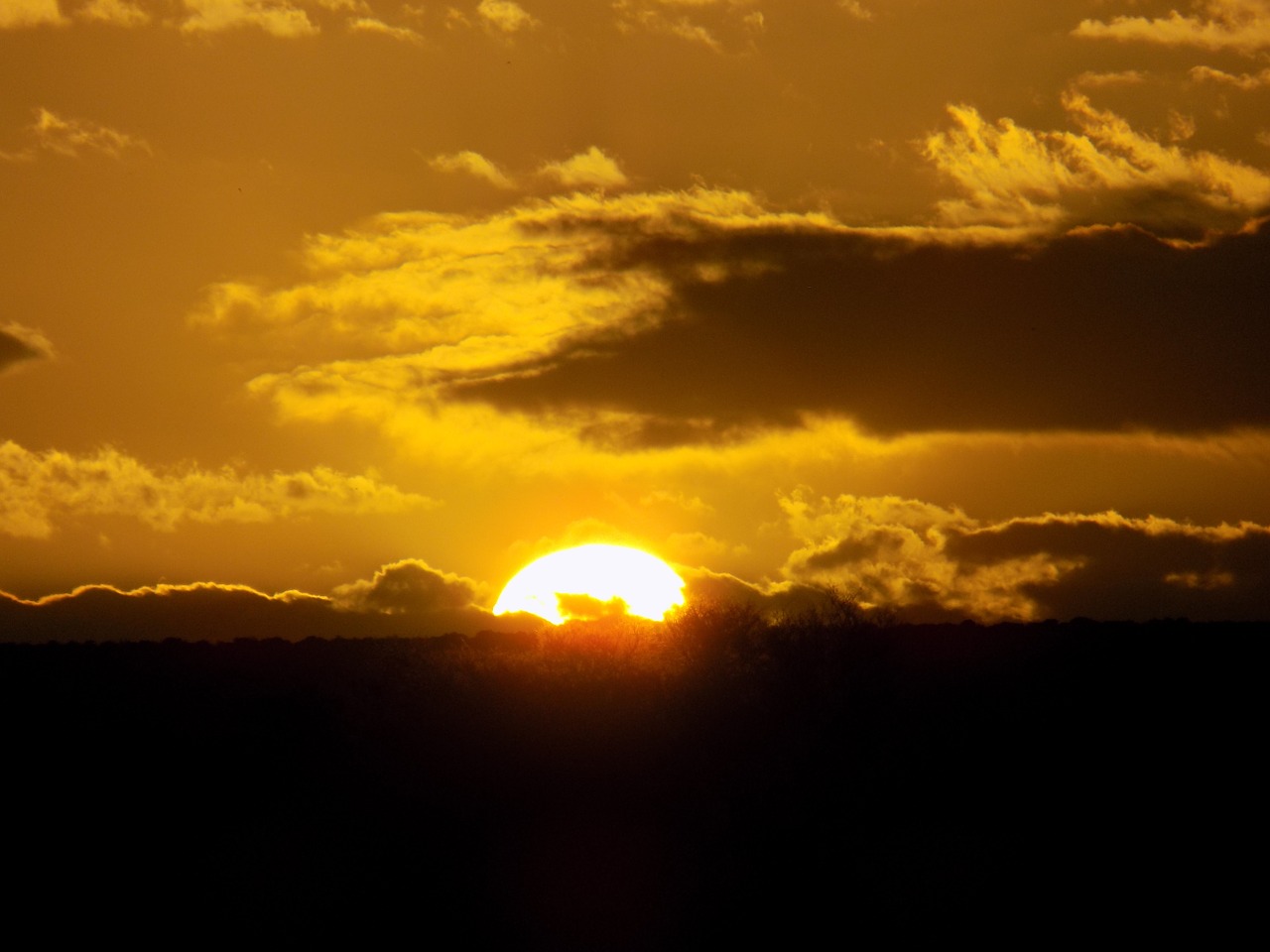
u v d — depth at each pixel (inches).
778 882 2319.1
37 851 2667.3
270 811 2935.5
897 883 2299.5
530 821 2797.7
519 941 2127.2
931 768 3075.8
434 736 3469.5
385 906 2300.7
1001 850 2461.9
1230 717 3654.0
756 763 3088.1
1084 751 3275.1
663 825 2714.1
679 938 2113.7
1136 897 2201.0
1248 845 2476.6
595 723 3425.2
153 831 2800.2
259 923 2228.1
